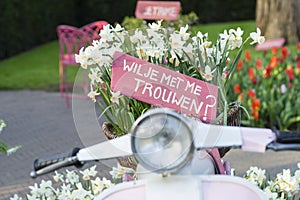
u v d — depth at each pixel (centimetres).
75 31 924
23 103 976
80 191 322
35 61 1435
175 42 275
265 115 716
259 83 747
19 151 675
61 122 816
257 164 582
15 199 368
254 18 1866
